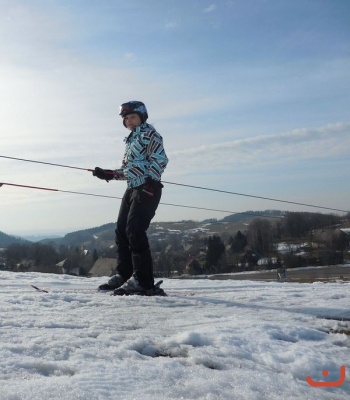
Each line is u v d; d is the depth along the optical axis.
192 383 1.81
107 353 2.18
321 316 3.41
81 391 1.63
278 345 2.43
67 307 3.40
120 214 4.57
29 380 1.77
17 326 2.69
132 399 1.62
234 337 2.47
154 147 4.32
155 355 2.30
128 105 4.38
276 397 1.74
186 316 3.14
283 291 4.98
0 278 6.27
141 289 4.23
